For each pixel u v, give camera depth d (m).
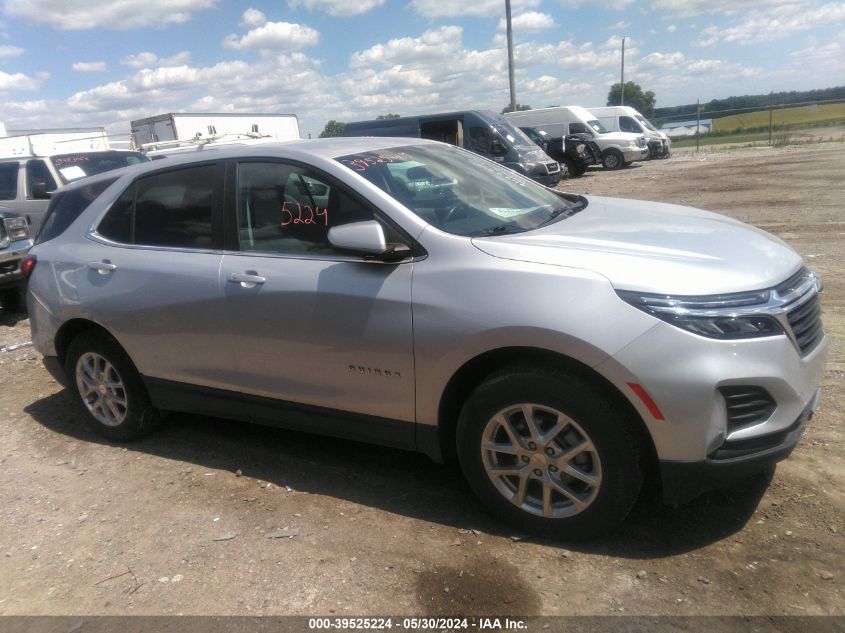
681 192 14.82
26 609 2.91
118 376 4.32
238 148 3.87
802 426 2.81
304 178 3.51
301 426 3.67
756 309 2.66
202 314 3.73
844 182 13.70
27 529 3.54
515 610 2.64
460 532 3.17
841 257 7.39
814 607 2.51
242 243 3.69
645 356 2.60
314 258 3.41
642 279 2.71
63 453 4.42
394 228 3.20
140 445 4.43
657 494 3.29
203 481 3.87
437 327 2.99
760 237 3.31
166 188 4.03
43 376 6.00
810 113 34.44
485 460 3.08
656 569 2.79
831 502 3.08
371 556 3.04
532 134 23.78
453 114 16.98
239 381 3.74
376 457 3.99
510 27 27.14
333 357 3.33
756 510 3.10
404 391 3.19
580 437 2.83
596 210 3.84
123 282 4.04
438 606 2.70
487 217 3.43
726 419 2.66
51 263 4.43
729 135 35.44
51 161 10.02
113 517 3.58
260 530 3.33
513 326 2.79
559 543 3.02
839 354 4.70
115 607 2.87
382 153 3.75
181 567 3.09
